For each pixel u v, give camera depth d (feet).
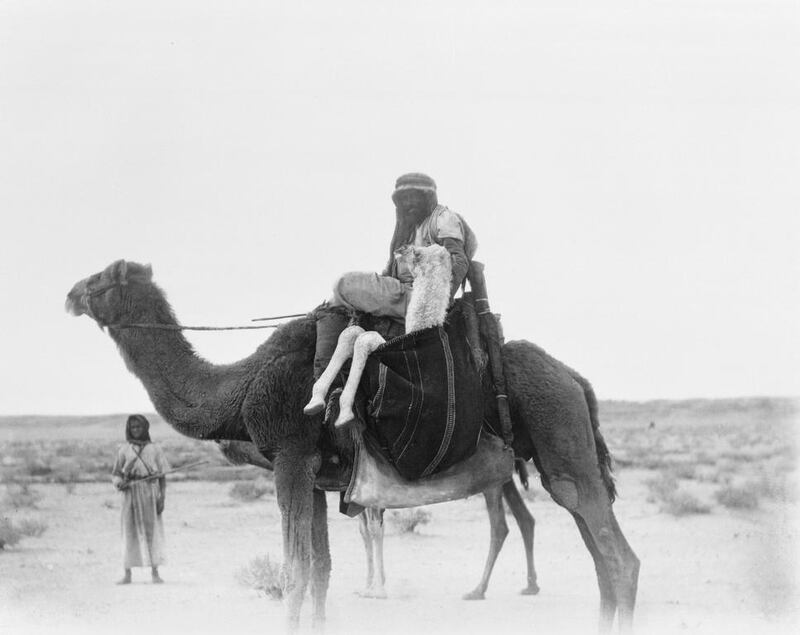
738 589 47.78
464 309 33.68
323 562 35.24
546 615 42.22
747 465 128.16
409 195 34.81
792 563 54.65
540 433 33.60
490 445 33.53
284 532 33.53
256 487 103.50
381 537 47.42
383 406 32.30
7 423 232.53
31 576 54.60
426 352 32.37
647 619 41.47
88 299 35.42
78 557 62.90
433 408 32.17
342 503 35.17
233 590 49.67
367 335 32.63
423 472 32.65
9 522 77.66
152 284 35.76
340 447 34.19
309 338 34.35
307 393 33.99
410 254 32.91
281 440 33.99
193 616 43.14
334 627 39.32
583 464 33.50
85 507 94.89
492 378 33.53
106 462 144.56
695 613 42.63
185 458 140.67
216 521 80.38
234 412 34.40
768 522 73.26
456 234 34.01
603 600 33.99
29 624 42.11
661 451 155.53
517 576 54.08
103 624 41.83
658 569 53.93
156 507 53.47
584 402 34.09
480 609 43.75
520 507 48.39
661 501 89.20
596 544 33.40
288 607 32.99
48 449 173.27
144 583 52.39
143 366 35.12
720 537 66.13
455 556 61.57
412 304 32.71
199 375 35.01
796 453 145.38
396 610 43.29
